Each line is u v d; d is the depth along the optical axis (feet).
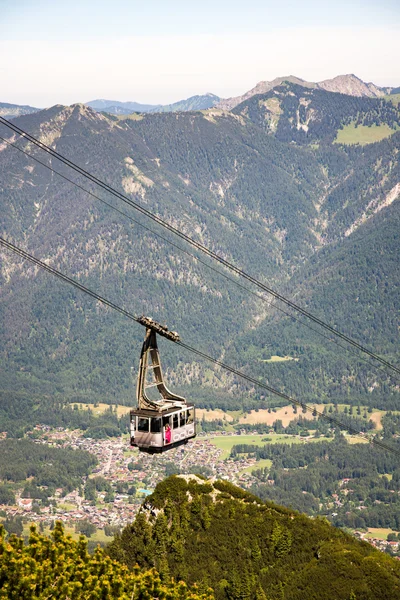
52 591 258.78
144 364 323.98
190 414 328.49
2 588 250.57
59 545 279.28
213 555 579.48
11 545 271.08
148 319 323.98
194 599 286.46
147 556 581.94
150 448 316.40
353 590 517.55
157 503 622.13
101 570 280.51
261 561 572.51
